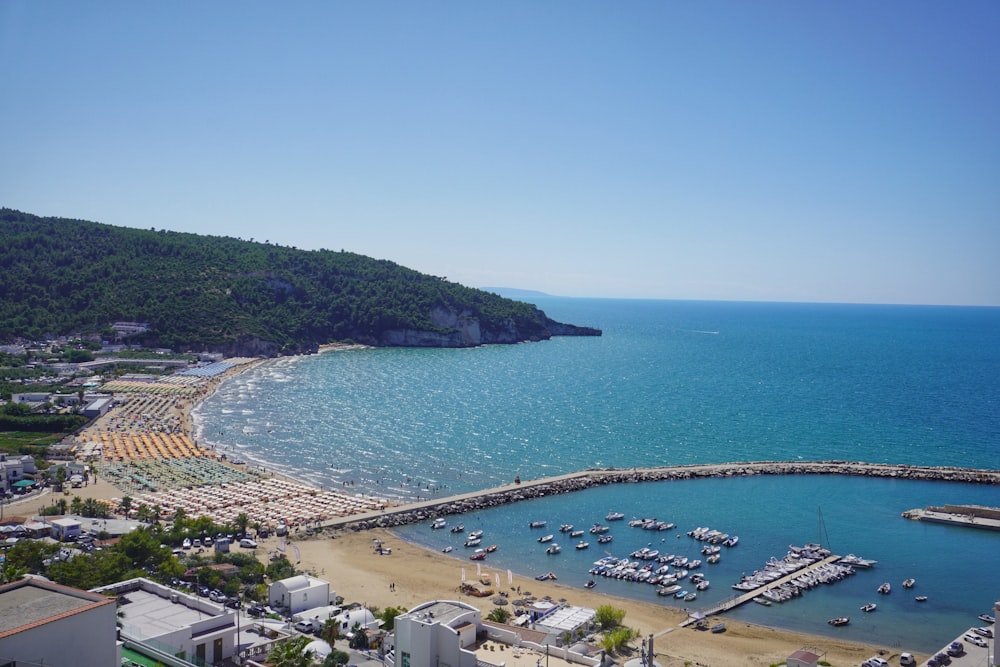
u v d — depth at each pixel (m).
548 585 154.12
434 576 157.25
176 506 191.88
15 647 51.59
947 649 119.88
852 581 156.62
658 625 133.62
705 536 182.12
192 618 85.50
